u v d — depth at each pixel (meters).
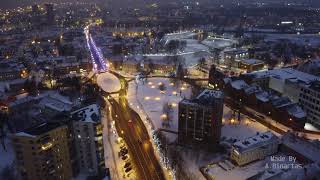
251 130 188.62
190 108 166.12
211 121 163.88
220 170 148.75
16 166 148.25
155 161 160.38
